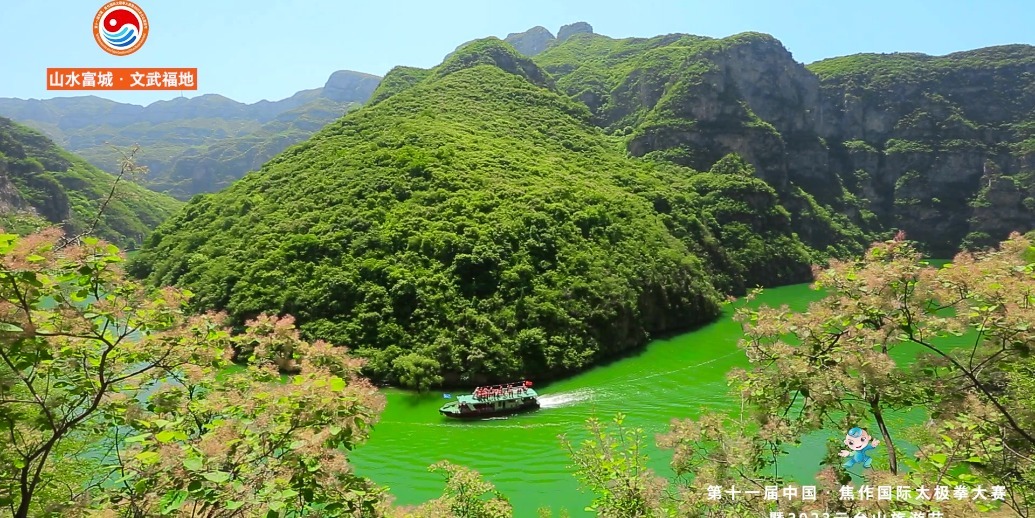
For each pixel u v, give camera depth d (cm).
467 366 3650
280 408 654
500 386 3341
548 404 3319
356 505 642
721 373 3941
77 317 598
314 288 4131
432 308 3962
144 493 610
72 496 728
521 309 4112
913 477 651
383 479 2394
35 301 565
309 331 3875
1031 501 721
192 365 717
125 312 651
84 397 639
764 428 789
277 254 4391
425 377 3500
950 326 743
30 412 678
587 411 3188
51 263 568
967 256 786
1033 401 820
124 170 809
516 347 3831
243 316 4022
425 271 4228
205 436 616
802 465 2048
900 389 759
